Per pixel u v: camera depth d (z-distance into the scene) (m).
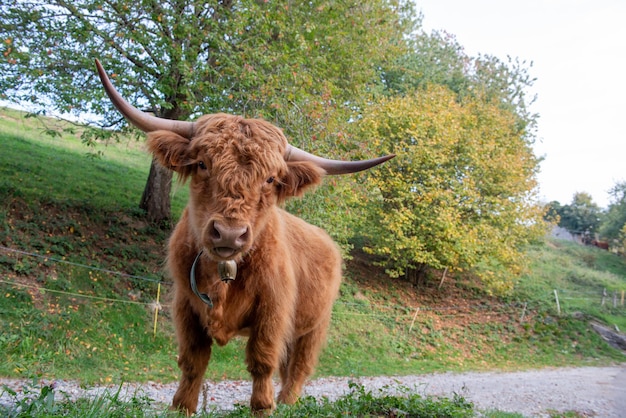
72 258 14.30
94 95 12.84
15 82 13.80
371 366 16.25
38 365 9.67
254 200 3.99
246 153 4.03
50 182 19.12
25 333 10.84
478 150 24.41
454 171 24.20
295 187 4.62
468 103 27.88
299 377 6.38
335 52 18.66
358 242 28.14
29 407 3.37
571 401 13.91
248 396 10.28
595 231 55.53
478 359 19.92
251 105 13.44
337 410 5.21
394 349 18.69
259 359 4.72
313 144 12.98
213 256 3.91
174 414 4.31
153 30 13.93
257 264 4.56
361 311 20.67
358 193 16.02
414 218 22.33
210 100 13.34
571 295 29.69
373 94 27.19
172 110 15.68
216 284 4.37
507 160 25.30
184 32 13.67
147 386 10.02
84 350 11.30
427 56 36.03
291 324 5.18
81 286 13.44
